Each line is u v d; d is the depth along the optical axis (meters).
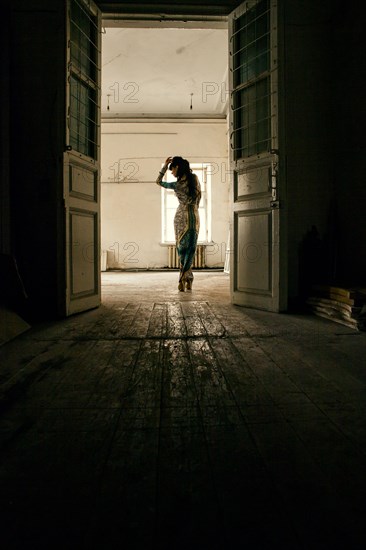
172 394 1.60
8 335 2.53
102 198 9.52
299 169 3.69
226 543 0.79
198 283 6.12
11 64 3.49
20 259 3.48
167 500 0.93
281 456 1.13
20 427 1.32
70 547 0.78
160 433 1.27
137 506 0.91
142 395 1.59
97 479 1.02
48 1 3.49
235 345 2.34
